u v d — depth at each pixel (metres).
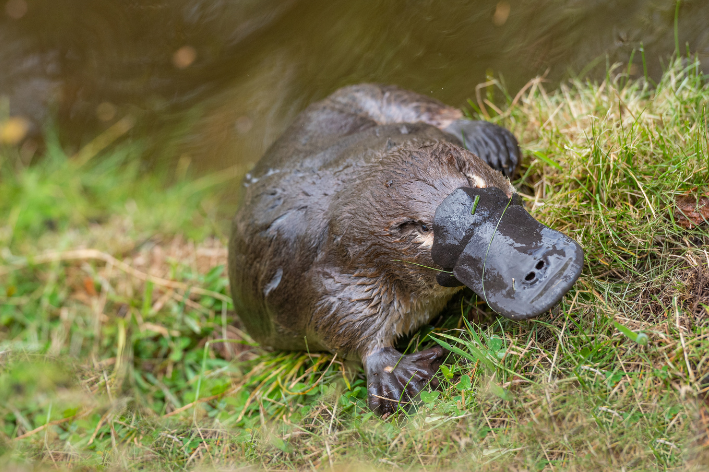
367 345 5.55
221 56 11.52
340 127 6.86
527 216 4.77
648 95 7.21
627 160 5.89
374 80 9.88
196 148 10.95
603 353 4.94
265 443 5.54
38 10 12.51
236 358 7.27
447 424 4.91
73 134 11.75
